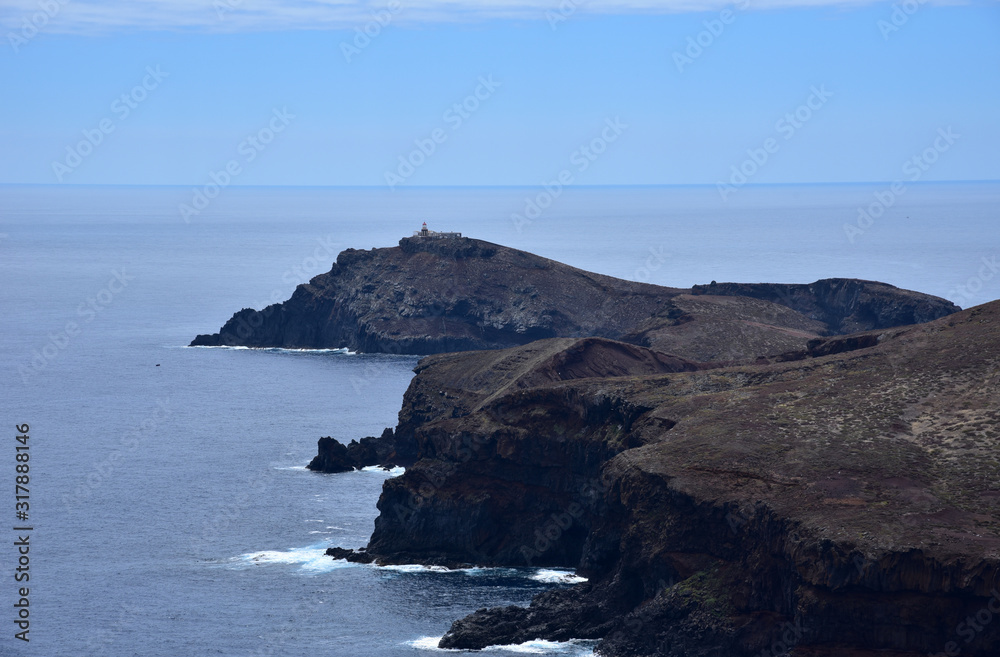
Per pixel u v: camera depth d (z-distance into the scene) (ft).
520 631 476.54
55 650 474.49
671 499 481.05
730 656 440.86
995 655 403.13
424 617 502.79
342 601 522.47
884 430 498.69
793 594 434.71
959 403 510.58
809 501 450.71
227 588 540.11
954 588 405.18
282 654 465.47
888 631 414.62
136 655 467.52
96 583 547.90
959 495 442.91
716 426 522.06
